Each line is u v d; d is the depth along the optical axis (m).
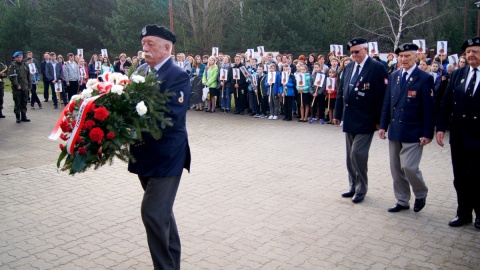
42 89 22.66
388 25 31.25
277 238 4.78
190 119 13.63
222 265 4.17
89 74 17.75
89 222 5.29
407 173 5.42
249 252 4.44
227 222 5.24
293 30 26.98
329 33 27.62
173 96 3.54
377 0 30.44
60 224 5.23
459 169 5.11
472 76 5.01
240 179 7.03
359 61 5.91
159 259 3.64
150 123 3.38
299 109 13.41
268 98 13.65
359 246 4.58
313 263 4.20
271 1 27.61
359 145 5.86
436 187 6.57
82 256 4.39
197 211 5.61
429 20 29.31
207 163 8.08
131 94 3.37
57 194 6.36
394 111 5.53
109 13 33.81
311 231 4.97
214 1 31.50
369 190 6.47
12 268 4.15
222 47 32.00
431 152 8.95
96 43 33.31
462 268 4.11
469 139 4.97
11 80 12.38
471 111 4.95
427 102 5.31
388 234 4.89
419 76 5.38
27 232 5.00
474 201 5.07
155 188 3.57
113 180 7.03
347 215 5.47
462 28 30.75
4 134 10.91
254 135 10.88
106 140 3.24
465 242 4.70
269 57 14.77
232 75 14.54
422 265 4.16
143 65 3.86
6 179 7.12
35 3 43.09
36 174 7.41
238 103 14.58
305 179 7.03
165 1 32.88
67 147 3.26
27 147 9.48
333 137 10.53
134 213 5.58
